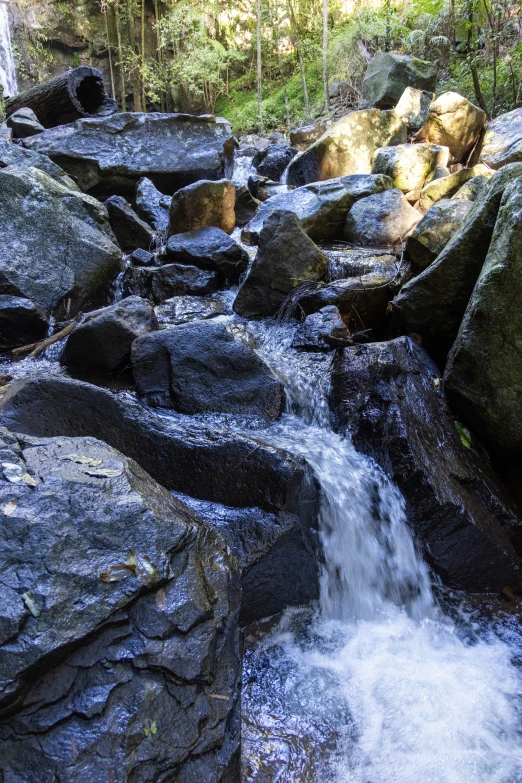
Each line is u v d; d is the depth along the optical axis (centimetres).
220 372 373
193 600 191
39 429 299
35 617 163
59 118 943
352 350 395
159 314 507
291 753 216
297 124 1352
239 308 517
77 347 423
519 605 308
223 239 586
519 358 343
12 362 455
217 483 291
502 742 228
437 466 329
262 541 262
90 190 836
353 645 275
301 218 660
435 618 299
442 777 212
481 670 263
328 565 295
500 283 338
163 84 1493
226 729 183
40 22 1417
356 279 504
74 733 157
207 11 1488
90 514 192
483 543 313
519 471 381
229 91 1605
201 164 859
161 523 200
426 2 941
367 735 227
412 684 252
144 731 164
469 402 371
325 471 314
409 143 848
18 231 514
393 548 315
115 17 1496
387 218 651
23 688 155
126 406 309
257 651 261
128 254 661
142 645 176
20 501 187
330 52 1377
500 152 752
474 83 903
